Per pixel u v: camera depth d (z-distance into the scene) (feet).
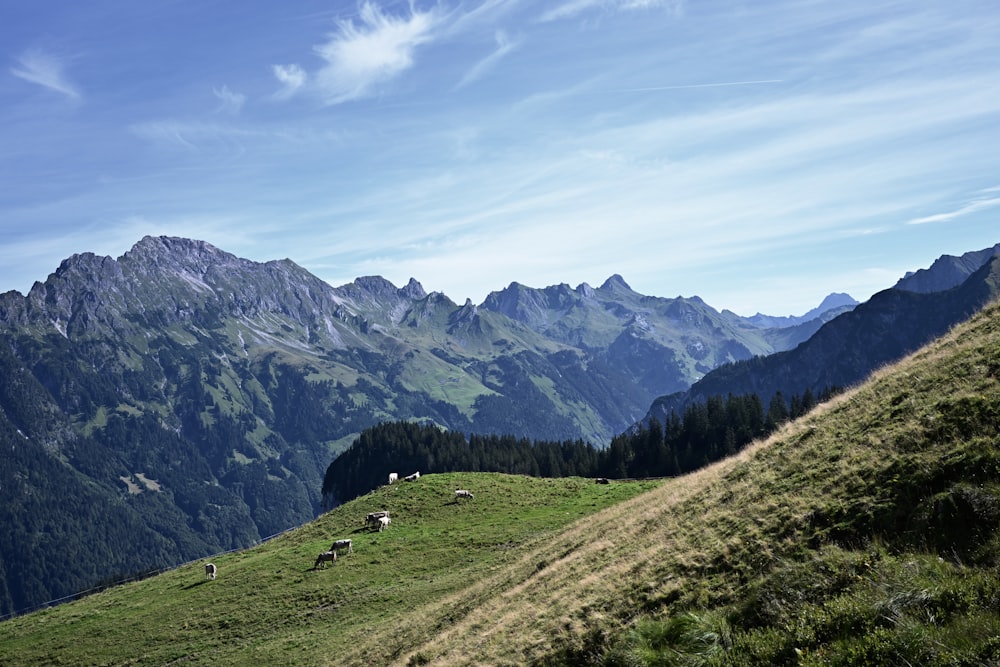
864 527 51.06
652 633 51.78
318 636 130.41
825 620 42.04
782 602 46.85
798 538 54.75
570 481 267.59
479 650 70.54
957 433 55.21
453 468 586.04
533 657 60.08
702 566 59.57
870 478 57.36
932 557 42.98
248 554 219.61
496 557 160.97
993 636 33.24
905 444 59.26
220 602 163.32
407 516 224.74
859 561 46.68
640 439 560.20
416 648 94.58
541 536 167.53
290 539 226.99
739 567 55.52
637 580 64.08
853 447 66.80
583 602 66.18
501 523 201.57
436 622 104.83
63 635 159.12
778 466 75.87
